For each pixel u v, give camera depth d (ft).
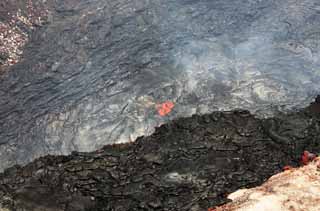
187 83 37.47
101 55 41.06
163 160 32.42
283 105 35.88
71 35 43.37
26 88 38.68
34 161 33.01
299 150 32.65
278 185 26.89
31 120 35.65
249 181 30.94
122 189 30.86
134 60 39.99
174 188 30.83
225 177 31.24
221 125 34.60
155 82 37.70
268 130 34.09
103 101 36.63
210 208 29.04
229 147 33.17
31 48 42.45
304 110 35.47
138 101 36.42
